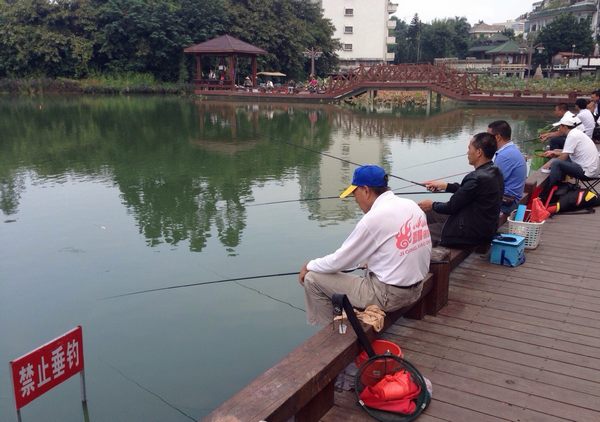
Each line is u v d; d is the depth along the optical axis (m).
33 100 25.66
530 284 3.36
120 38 30.25
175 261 4.82
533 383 2.30
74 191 7.72
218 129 15.40
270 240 5.39
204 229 5.79
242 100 26.97
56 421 2.63
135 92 29.47
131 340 3.40
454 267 3.33
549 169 5.66
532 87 27.72
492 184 3.11
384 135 14.41
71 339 2.40
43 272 4.57
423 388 2.10
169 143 12.61
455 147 12.18
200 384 2.93
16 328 3.59
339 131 15.22
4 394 2.87
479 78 30.33
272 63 33.59
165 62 30.89
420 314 2.87
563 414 2.09
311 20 37.16
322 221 6.05
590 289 3.28
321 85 29.05
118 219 6.23
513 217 4.18
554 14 53.44
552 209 4.90
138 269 4.62
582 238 4.27
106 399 2.80
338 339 2.15
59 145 12.27
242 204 6.90
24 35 28.97
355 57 48.66
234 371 3.05
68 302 3.97
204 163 10.00
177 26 30.09
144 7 29.83
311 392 1.91
